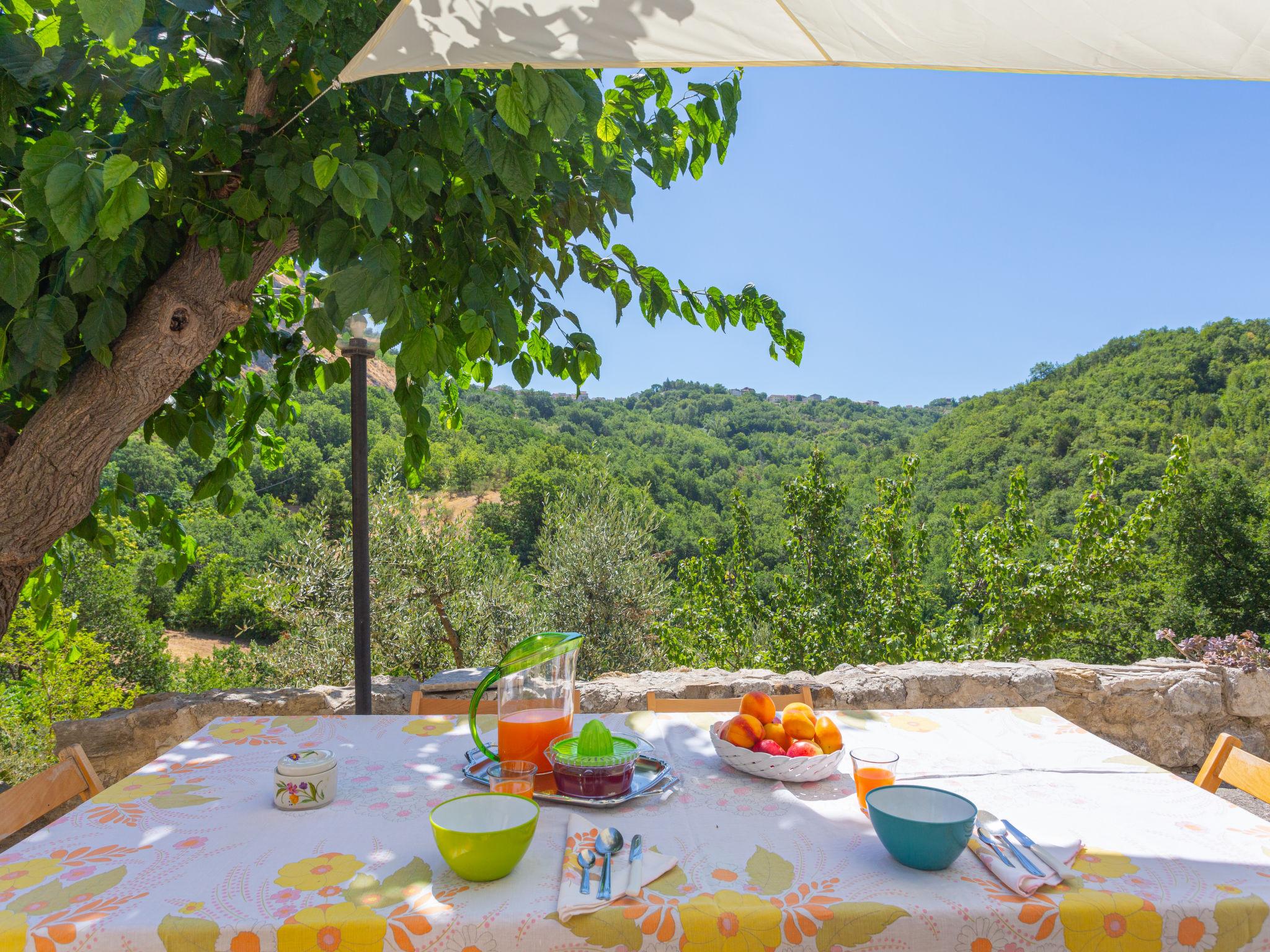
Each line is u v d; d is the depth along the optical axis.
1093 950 0.95
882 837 1.10
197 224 2.02
